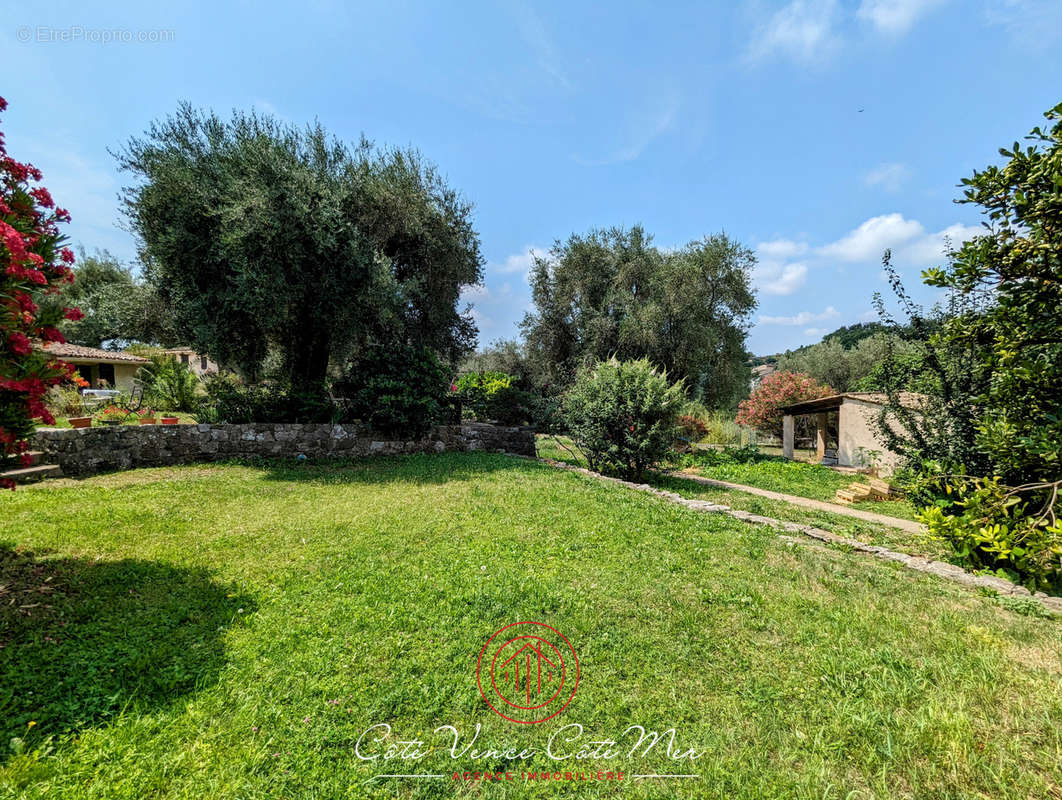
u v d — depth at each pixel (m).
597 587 3.83
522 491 7.13
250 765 1.98
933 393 6.60
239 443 9.38
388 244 11.12
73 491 6.47
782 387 20.78
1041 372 4.26
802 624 3.30
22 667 2.48
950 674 2.69
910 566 4.84
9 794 1.72
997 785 1.94
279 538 4.81
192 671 2.56
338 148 10.17
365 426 10.55
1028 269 4.23
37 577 3.64
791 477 12.10
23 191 3.45
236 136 9.24
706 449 17.02
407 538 4.89
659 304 18.91
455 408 12.66
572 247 21.14
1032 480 4.69
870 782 1.98
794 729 2.31
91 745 2.01
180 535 4.82
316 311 9.32
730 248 18.78
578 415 10.59
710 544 5.05
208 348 9.52
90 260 25.22
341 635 2.98
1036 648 3.02
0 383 2.87
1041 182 4.05
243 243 8.18
